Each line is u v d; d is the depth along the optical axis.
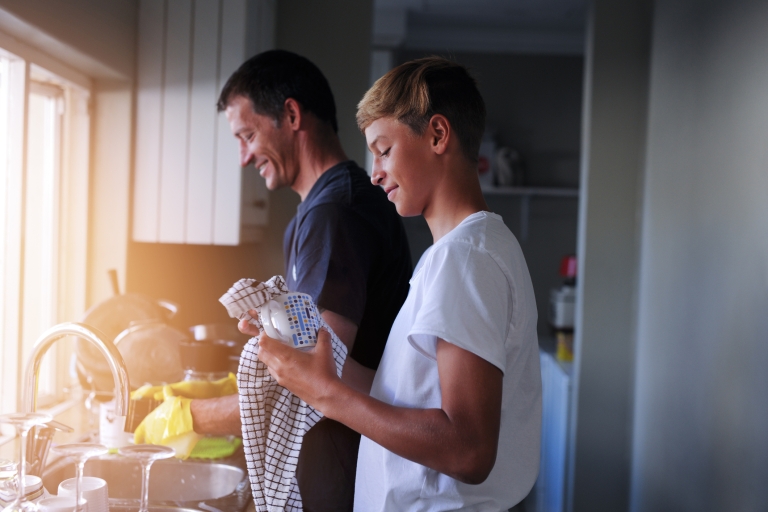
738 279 1.87
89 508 1.01
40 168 1.97
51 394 1.95
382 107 0.94
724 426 1.93
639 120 2.79
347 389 0.87
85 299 2.13
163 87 2.17
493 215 0.93
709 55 2.12
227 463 1.50
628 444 2.82
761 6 1.77
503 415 0.92
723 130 2.00
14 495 0.96
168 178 2.18
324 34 2.66
